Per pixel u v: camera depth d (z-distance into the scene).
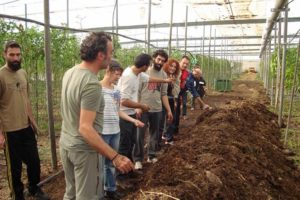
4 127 4.50
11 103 4.52
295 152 7.77
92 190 3.30
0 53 6.89
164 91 7.06
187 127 10.72
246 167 5.36
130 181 5.71
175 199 3.84
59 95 9.75
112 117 4.66
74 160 3.24
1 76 4.43
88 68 3.18
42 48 8.30
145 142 8.20
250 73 62.69
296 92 14.35
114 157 3.06
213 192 4.26
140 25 21.28
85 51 3.14
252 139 7.34
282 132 9.69
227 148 5.84
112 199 5.04
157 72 6.62
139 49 14.71
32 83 8.62
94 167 3.29
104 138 4.60
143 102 6.41
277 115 12.11
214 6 14.56
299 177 6.27
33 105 9.02
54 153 6.12
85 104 3.02
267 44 23.69
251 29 22.20
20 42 7.44
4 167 6.53
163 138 8.92
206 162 5.10
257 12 15.61
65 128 3.30
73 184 3.47
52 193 5.33
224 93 24.02
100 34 3.20
